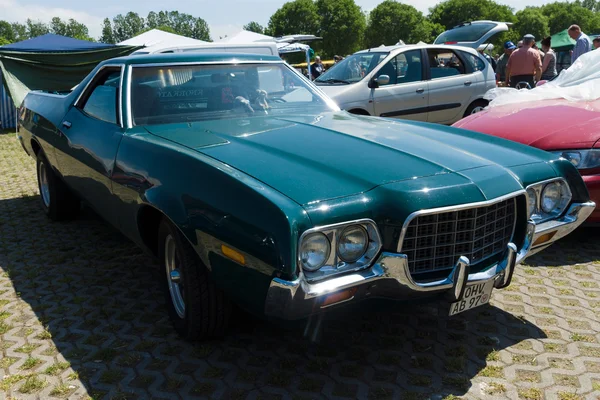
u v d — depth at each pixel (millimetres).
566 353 2744
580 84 5438
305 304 2096
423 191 2258
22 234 4785
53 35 14938
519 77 9398
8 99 13617
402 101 8266
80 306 3367
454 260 2396
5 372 2656
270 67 3854
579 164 3982
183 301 2791
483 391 2439
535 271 3805
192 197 2430
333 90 7930
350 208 2170
